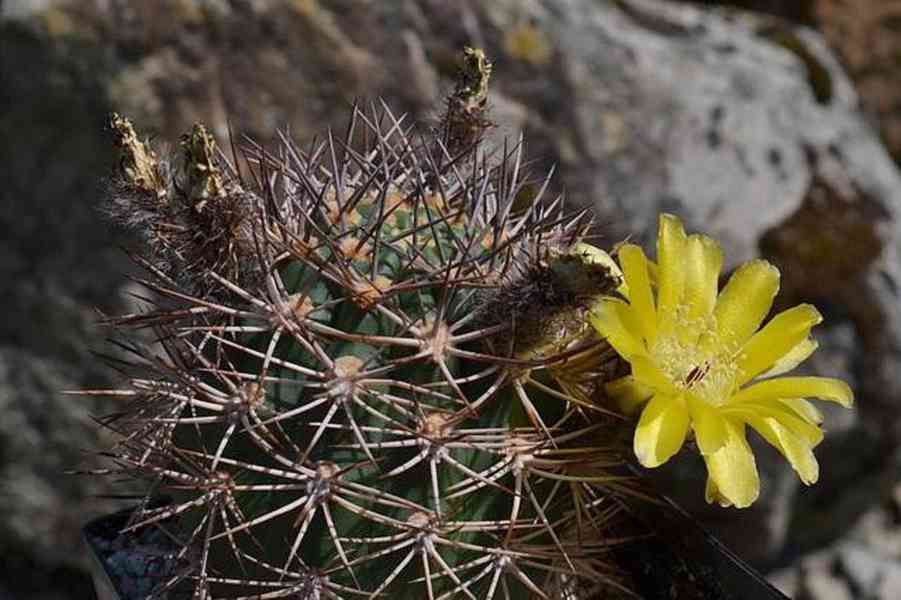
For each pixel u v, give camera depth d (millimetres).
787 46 828
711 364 372
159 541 416
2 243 748
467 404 363
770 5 962
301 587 362
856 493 848
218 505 365
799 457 357
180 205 366
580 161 733
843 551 878
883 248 789
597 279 352
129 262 739
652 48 762
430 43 724
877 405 806
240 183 379
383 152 399
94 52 708
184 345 382
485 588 375
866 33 962
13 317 756
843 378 801
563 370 375
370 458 356
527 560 375
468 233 380
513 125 727
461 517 368
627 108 741
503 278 367
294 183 397
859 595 861
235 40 712
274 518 366
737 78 775
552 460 374
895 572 875
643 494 390
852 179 784
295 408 365
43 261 748
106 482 759
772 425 359
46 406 764
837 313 802
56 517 783
